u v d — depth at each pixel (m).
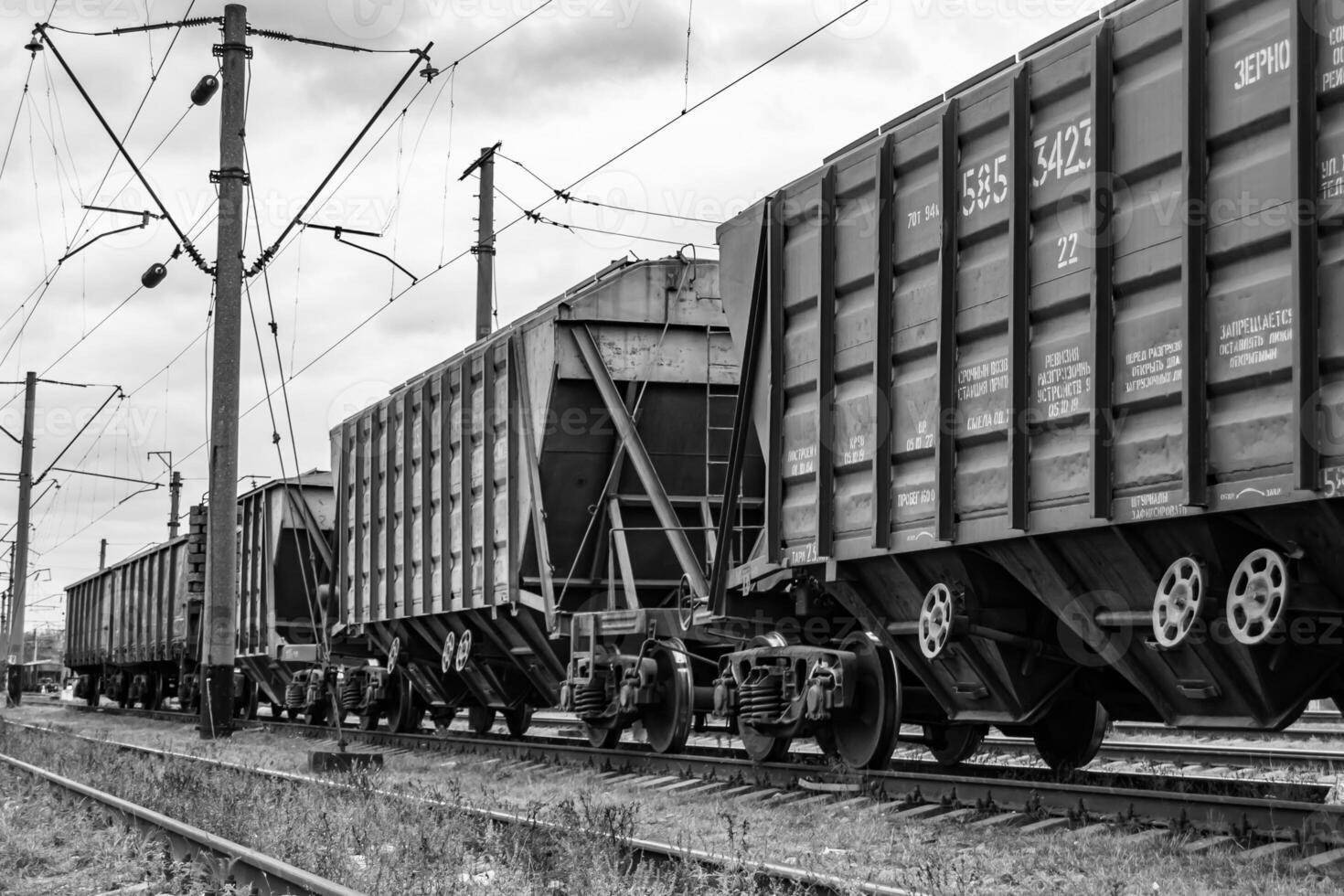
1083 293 8.84
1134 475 8.43
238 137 23.16
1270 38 7.60
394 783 12.84
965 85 10.17
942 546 10.09
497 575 17.75
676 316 16.41
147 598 40.91
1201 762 14.70
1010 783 9.96
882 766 11.86
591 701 15.75
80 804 12.48
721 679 13.60
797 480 12.04
